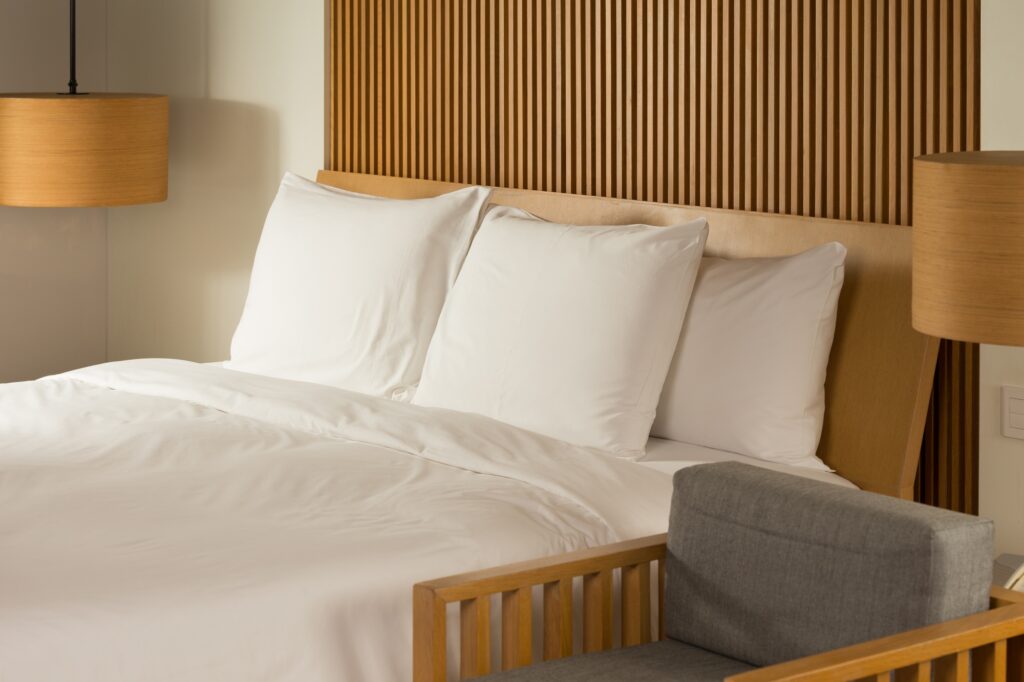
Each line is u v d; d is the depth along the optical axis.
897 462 2.94
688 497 2.29
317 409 3.29
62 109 4.48
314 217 3.91
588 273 3.18
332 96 4.57
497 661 2.45
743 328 3.08
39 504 2.60
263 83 4.76
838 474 3.05
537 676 2.09
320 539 2.43
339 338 3.71
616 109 3.71
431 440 3.02
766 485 2.21
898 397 2.96
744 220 3.34
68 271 5.37
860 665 1.79
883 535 2.02
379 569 2.34
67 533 2.43
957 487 2.98
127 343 5.44
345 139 4.54
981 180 2.21
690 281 3.16
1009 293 2.21
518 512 2.59
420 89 4.28
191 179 5.07
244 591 2.21
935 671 1.96
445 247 3.73
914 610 1.98
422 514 2.57
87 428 3.26
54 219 5.31
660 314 3.11
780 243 3.26
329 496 2.69
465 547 2.43
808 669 1.76
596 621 2.28
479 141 4.14
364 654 2.29
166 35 5.07
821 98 3.23
